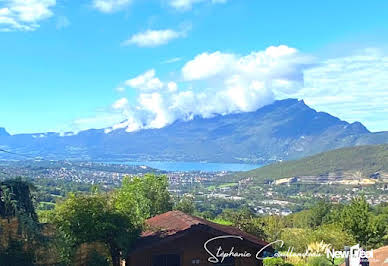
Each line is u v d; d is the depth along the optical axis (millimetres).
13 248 16047
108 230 18656
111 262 20406
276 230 34531
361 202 39281
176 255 20062
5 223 16406
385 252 18219
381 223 37812
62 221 18250
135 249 18969
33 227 17297
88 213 18484
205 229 20016
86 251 18297
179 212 25219
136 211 21844
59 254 17547
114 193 22734
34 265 16500
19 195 18906
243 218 38312
